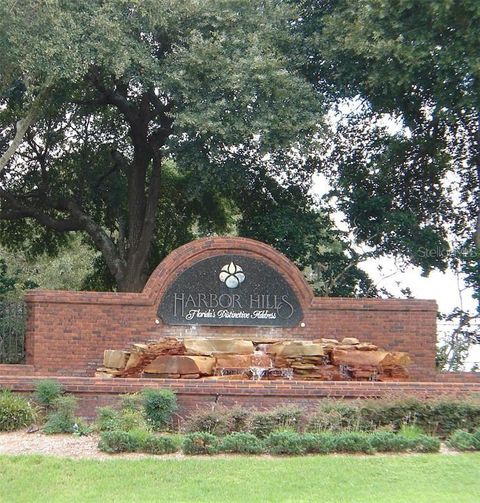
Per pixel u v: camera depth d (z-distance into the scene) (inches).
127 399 570.3
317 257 939.3
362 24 795.4
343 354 686.5
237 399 603.5
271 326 757.9
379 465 455.2
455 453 495.5
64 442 511.2
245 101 813.2
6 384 598.2
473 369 851.4
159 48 888.3
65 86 876.6
